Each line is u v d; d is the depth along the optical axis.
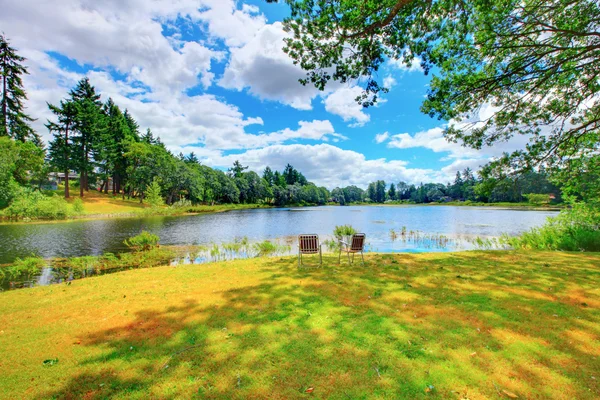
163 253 12.75
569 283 6.03
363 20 7.70
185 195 63.16
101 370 3.12
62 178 68.00
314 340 3.65
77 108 43.03
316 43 8.88
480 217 36.53
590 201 11.62
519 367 3.03
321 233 21.19
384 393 2.65
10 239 17.66
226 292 5.79
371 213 49.03
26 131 39.38
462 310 4.58
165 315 4.62
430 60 9.20
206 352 3.43
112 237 18.78
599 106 9.66
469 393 2.63
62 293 5.96
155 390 2.77
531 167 10.09
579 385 2.73
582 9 8.17
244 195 85.25
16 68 37.59
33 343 3.73
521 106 9.80
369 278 6.67
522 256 9.21
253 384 2.82
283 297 5.38
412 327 3.98
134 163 52.22
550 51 7.84
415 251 13.41
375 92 9.80
